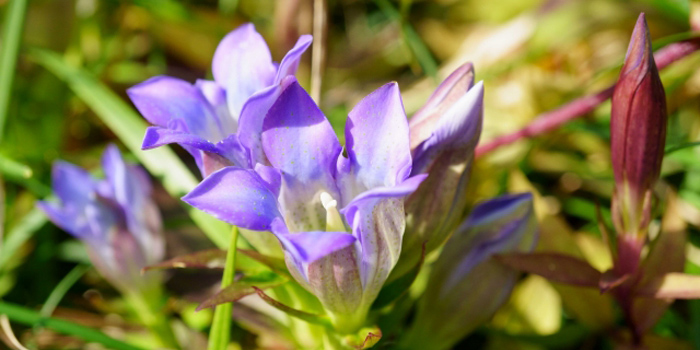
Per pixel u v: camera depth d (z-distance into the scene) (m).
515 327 0.29
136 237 0.29
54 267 0.31
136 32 0.37
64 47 0.35
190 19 0.35
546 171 0.33
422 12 0.38
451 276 0.26
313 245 0.22
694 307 0.28
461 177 0.25
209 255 0.26
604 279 0.26
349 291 0.24
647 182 0.25
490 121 0.33
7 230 0.32
